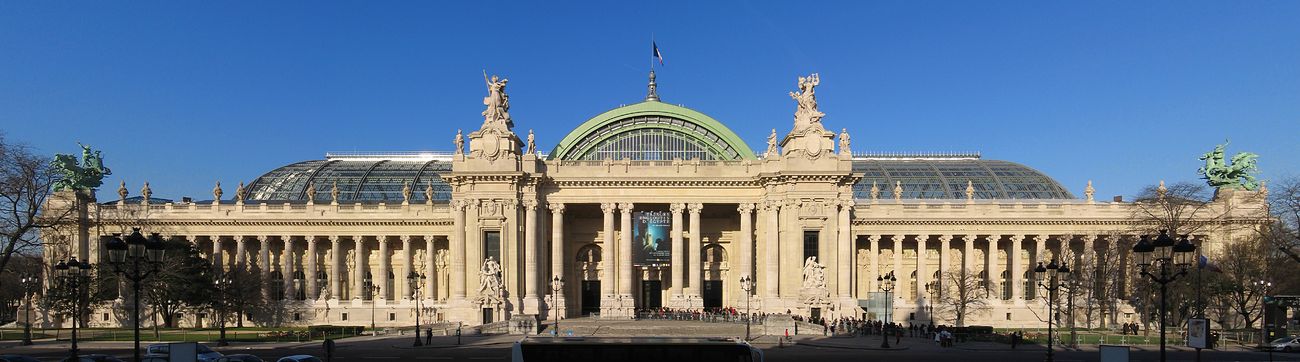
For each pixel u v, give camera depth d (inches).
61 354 2869.1
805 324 3836.1
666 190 4670.3
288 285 5137.8
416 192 5861.2
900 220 5118.1
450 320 4554.6
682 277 4692.4
